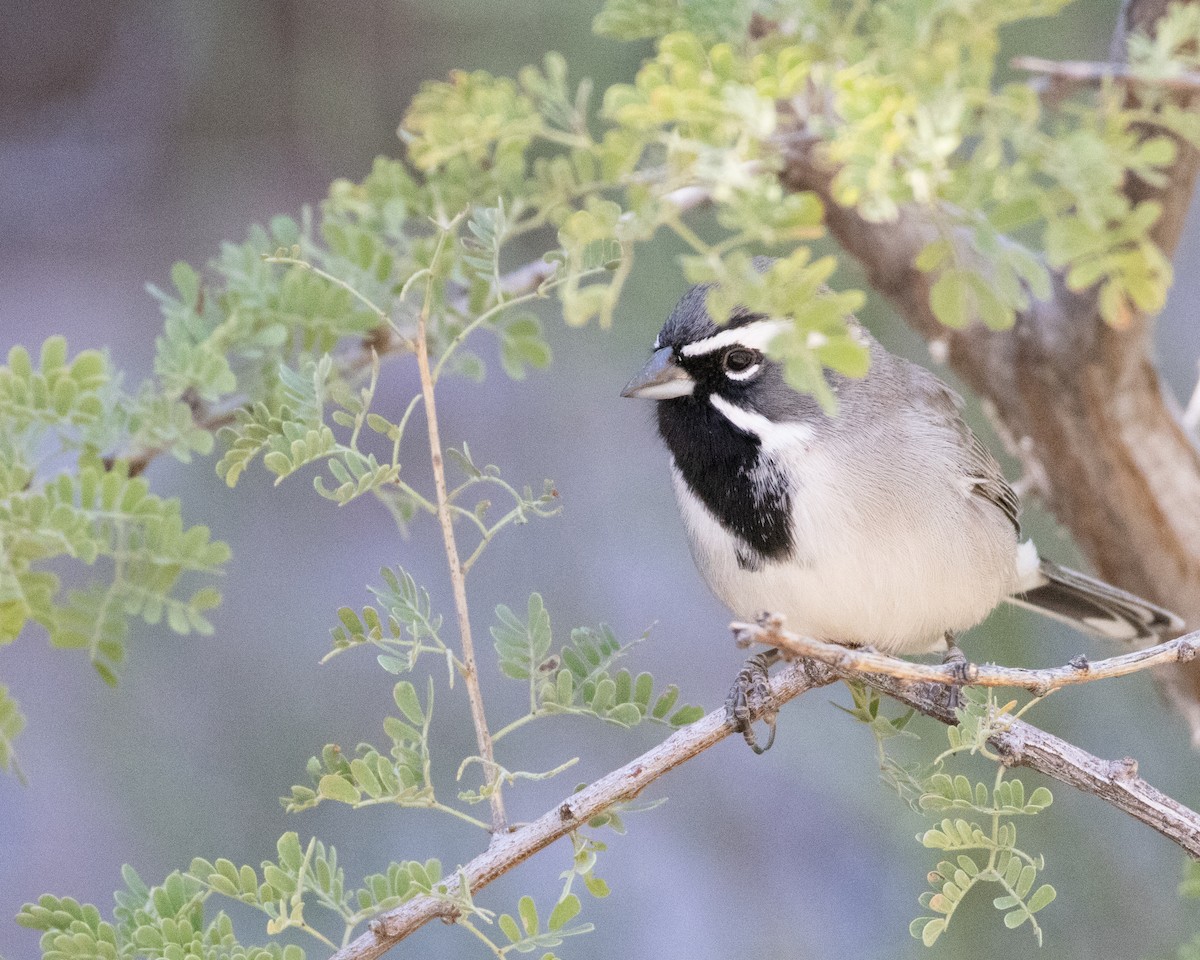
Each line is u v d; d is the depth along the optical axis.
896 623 9.16
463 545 16.20
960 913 11.56
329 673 15.66
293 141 15.80
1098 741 12.27
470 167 8.54
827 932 15.40
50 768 17.44
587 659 7.09
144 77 20.75
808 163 8.62
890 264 9.82
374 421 6.54
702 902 16.11
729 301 5.31
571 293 5.67
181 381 7.91
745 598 9.30
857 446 8.96
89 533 7.39
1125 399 9.62
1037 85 7.66
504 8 11.95
